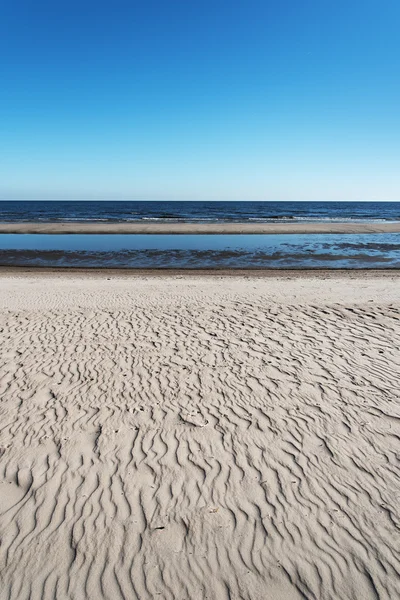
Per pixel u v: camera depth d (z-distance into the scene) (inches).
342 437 180.4
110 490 150.8
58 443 179.9
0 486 153.3
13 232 1238.9
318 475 156.9
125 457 169.8
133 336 315.9
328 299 426.0
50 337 315.6
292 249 944.3
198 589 113.1
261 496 146.7
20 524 135.6
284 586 113.4
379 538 127.9
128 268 725.9
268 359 267.0
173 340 305.7
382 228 1359.5
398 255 866.1
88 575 117.3
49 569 119.3
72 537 130.3
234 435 184.2
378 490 148.3
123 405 211.9
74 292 480.4
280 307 394.3
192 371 251.3
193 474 158.9
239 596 111.0
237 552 124.3
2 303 424.5
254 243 1038.4
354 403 208.5
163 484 153.6
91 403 214.2
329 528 132.0
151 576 117.0
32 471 161.8
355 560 120.6
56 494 149.2
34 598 110.7
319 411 202.1
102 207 3607.3
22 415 203.0
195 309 392.2
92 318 365.1
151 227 1347.2
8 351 287.3
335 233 1257.4
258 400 214.7
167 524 134.9
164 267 737.0
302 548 125.0
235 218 1920.5
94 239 1109.7
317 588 112.7
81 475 159.2
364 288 492.7
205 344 296.5
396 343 292.4
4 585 114.4
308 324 339.0
